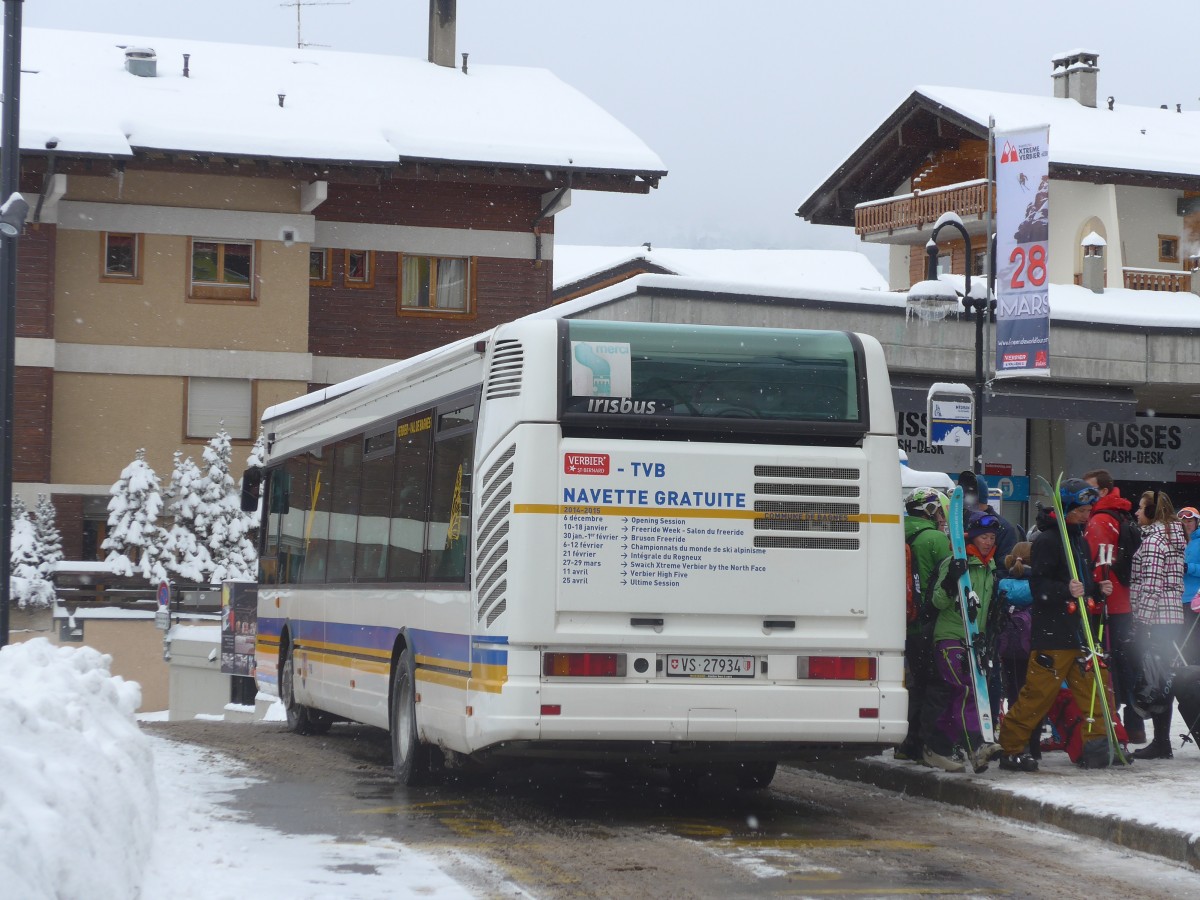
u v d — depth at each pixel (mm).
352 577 14484
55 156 34500
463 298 40188
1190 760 12586
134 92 37812
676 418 10414
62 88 37188
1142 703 12570
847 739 10391
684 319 25672
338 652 14930
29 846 5715
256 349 37562
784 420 10555
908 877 8422
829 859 8977
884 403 10703
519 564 10133
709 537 10336
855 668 10469
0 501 16375
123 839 7383
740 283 26219
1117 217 43906
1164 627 12820
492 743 10188
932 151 47875
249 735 17578
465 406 11258
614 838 9750
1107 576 12828
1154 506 13484
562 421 10273
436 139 38406
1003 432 35875
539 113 41125
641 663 10203
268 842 9336
